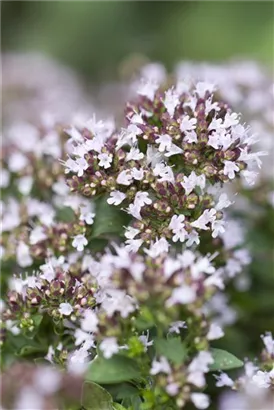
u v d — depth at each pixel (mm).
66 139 349
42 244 317
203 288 270
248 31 719
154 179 295
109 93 554
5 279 337
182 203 294
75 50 749
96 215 317
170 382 270
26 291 303
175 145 297
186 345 280
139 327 274
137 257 276
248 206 375
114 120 351
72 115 401
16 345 315
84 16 753
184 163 301
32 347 311
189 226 292
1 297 336
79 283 298
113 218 312
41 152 354
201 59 710
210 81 363
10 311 306
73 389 277
